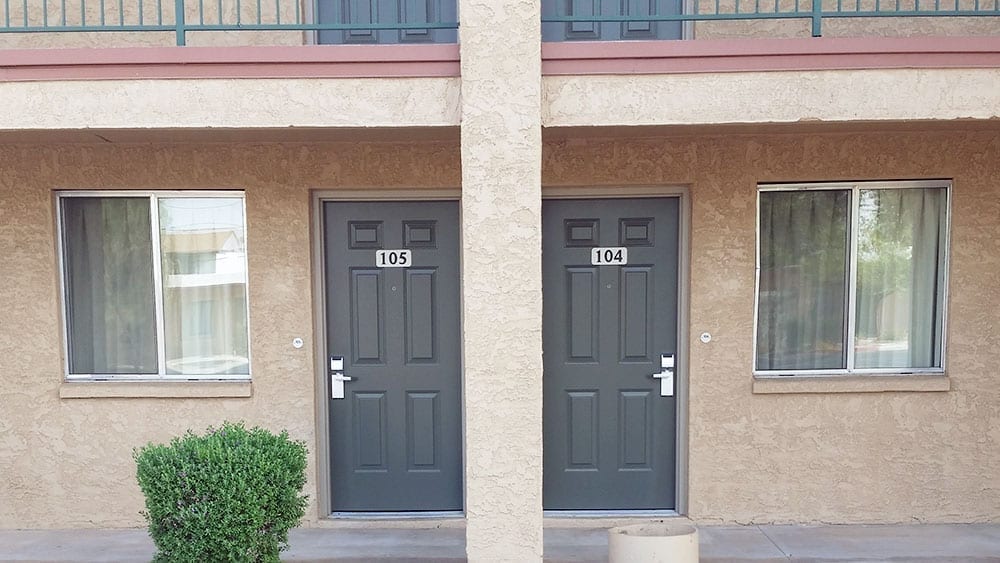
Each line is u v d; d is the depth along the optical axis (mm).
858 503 5617
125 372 5797
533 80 4191
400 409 5758
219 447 4242
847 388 5531
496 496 4371
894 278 5699
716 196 5461
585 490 5781
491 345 4305
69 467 5629
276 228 5523
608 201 5633
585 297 5684
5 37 5602
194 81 4352
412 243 5672
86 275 5742
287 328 5586
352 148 5453
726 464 5605
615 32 5578
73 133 4801
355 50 4320
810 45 4277
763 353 5719
